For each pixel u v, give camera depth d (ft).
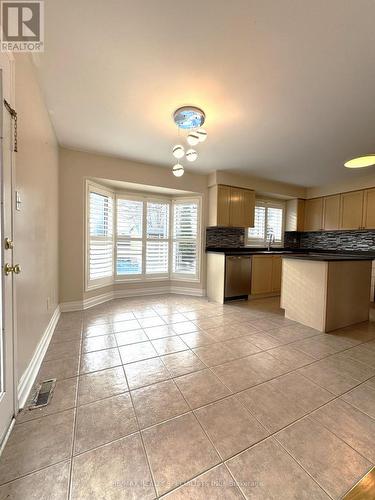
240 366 6.26
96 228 11.80
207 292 14.32
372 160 8.57
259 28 4.27
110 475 3.31
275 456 3.65
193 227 14.47
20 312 4.79
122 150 10.42
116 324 9.18
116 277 13.38
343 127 8.00
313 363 6.48
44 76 5.74
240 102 6.61
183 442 3.87
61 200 10.23
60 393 5.03
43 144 6.77
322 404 4.84
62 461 3.50
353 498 3.07
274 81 5.72
